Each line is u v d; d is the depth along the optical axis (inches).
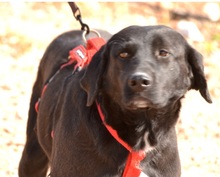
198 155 410.3
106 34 346.0
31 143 331.9
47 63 337.4
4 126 437.4
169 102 249.3
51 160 276.7
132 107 237.9
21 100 485.1
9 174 372.5
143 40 244.5
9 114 459.2
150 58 242.1
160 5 761.0
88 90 249.3
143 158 252.5
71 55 303.0
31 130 335.3
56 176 261.6
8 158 392.2
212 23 731.4
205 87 257.0
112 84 245.8
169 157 257.4
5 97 488.7
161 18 716.0
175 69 247.6
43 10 702.5
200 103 498.9
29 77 532.7
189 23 674.8
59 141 261.7
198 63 255.0
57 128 268.4
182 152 413.7
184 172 386.3
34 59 569.0
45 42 601.6
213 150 419.5
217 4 786.8
